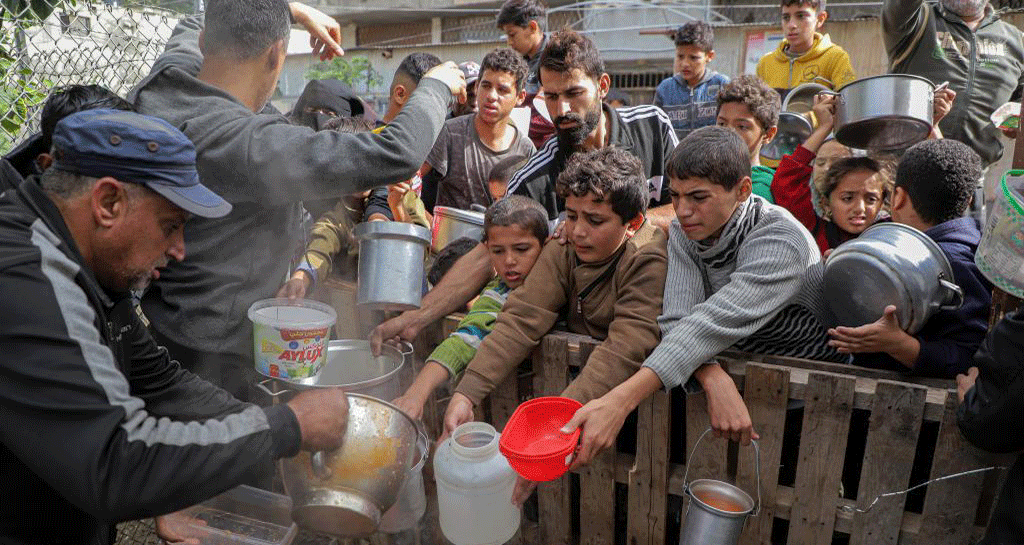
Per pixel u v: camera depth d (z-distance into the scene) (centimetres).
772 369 192
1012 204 149
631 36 1258
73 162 133
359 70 1448
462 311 255
